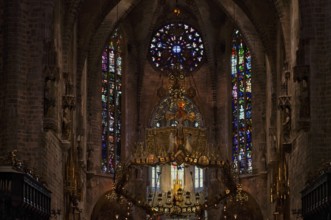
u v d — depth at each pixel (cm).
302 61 4006
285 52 4866
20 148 3884
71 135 4959
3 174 3328
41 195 3875
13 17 3928
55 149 4391
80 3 4862
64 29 4816
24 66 3944
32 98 3941
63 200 4778
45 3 4009
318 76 3981
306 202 4019
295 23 4547
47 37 4003
